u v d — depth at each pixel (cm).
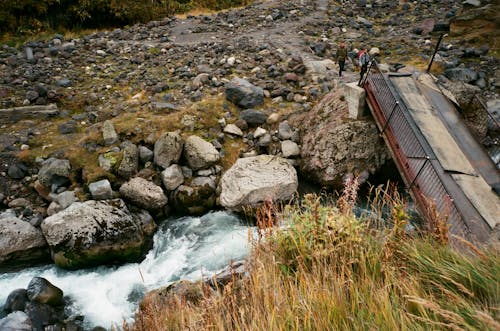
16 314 625
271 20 2241
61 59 1650
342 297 364
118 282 801
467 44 1784
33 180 999
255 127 1260
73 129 1173
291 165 1061
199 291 579
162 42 1933
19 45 1759
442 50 1750
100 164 1020
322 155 1110
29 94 1303
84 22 2169
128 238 845
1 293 751
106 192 934
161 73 1561
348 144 1081
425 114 999
